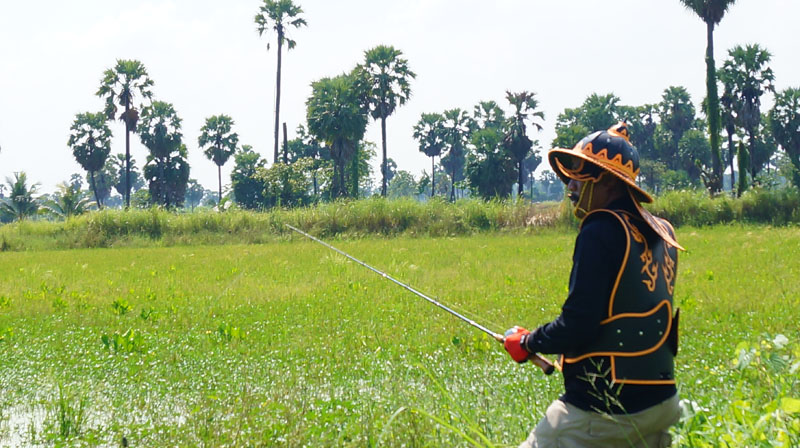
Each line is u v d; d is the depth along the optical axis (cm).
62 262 2167
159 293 1377
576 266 299
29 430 609
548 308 1077
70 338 965
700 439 373
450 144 9794
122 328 1035
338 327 988
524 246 2209
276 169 5759
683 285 1238
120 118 6388
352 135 5372
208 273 1717
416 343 863
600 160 311
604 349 297
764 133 7125
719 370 636
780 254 1666
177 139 7419
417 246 2323
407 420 503
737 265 1494
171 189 7419
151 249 2709
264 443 524
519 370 691
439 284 1382
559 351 300
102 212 3269
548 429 311
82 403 647
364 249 2217
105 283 1558
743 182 4988
